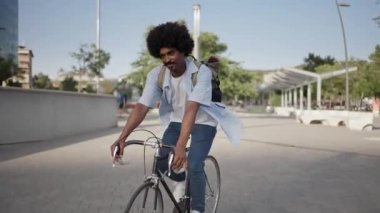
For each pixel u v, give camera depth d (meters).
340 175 8.11
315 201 6.21
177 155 3.57
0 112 12.20
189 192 4.18
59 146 12.28
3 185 7.10
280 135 16.50
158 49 3.78
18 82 37.78
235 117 4.29
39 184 7.18
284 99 52.59
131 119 3.90
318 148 12.16
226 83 45.00
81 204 5.96
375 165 9.23
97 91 34.84
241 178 7.79
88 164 9.10
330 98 67.75
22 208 5.77
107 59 34.97
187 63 3.96
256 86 51.94
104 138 14.72
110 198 6.28
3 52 35.22
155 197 3.73
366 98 57.97
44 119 14.12
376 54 46.44
